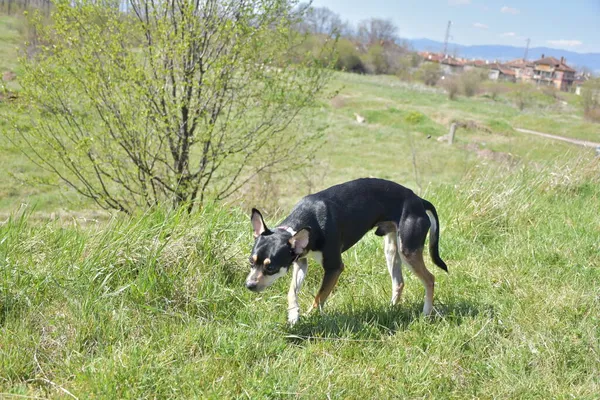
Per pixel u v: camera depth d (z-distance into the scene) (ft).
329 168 65.00
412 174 64.59
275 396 11.78
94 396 11.25
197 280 16.01
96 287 15.08
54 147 27.27
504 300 16.57
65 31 26.58
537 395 12.37
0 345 12.62
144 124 27.48
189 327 13.97
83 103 27.73
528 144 78.33
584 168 30.12
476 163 34.86
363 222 15.79
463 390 12.57
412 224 15.80
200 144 29.86
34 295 14.28
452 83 155.12
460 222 23.34
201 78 28.12
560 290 17.29
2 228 17.26
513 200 24.77
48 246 16.98
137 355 12.55
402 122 101.24
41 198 43.04
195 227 17.95
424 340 14.39
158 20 26.86
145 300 15.07
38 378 11.89
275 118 30.42
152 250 16.46
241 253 17.83
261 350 13.38
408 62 224.33
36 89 26.86
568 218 24.29
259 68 29.68
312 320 14.98
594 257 20.16
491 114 123.44
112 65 26.76
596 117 116.67
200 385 11.98
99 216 36.17
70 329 13.32
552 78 303.68
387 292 17.56
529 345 13.98
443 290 17.56
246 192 36.68
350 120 100.53
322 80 31.50
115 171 27.96
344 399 11.96
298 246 14.56
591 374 12.97
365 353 13.80
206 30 28.27
